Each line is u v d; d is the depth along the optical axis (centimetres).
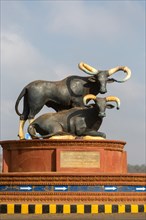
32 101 2342
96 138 2223
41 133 2286
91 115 2273
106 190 1994
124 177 2017
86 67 2341
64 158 2097
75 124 2258
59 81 2391
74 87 2353
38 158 2139
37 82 2366
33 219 1756
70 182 1975
